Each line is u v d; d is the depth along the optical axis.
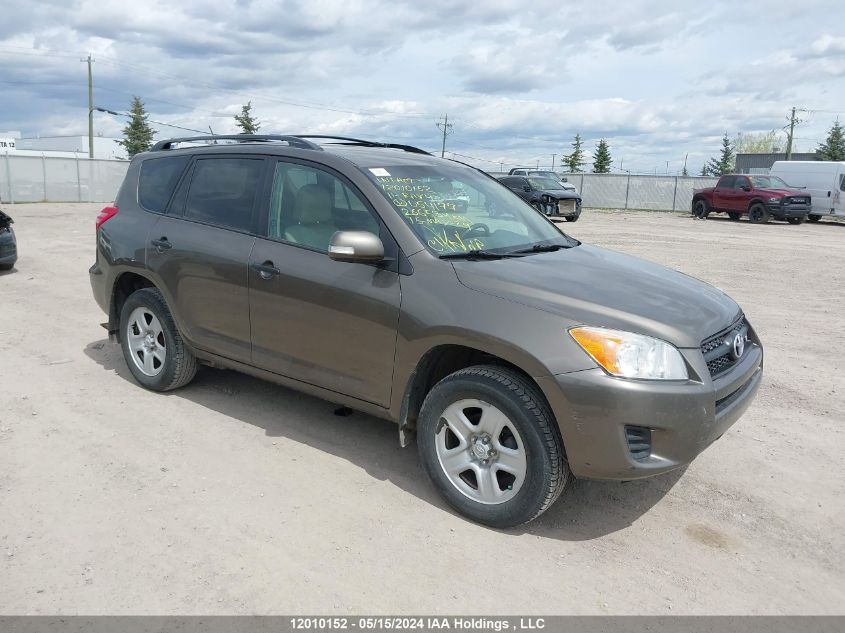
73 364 5.87
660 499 3.83
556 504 3.74
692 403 3.13
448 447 3.63
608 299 3.37
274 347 4.26
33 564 3.04
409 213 3.88
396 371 3.70
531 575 3.07
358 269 3.83
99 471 3.91
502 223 4.36
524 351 3.21
